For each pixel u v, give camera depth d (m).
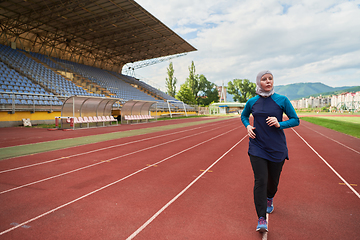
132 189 4.31
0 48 25.34
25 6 22.86
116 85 39.72
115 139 11.80
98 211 3.34
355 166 6.16
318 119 31.69
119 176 5.17
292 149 8.96
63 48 36.12
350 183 4.68
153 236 2.65
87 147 9.19
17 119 18.95
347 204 3.59
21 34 29.67
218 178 5.06
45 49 33.38
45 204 3.59
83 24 27.81
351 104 88.12
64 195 3.97
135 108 27.41
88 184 4.59
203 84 91.94
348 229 2.80
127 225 2.92
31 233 2.72
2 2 21.97
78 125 18.95
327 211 3.34
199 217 3.15
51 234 2.69
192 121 31.41
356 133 14.20
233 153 8.12
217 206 3.53
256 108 2.92
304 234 2.69
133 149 8.81
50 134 13.81
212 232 2.74
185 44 37.34
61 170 5.65
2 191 4.16
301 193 4.12
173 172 5.54
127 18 26.73
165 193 4.11
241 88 100.25
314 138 12.47
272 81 2.87
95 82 35.34
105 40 34.75
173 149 8.90
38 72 25.62
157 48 39.41
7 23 26.58
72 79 32.19
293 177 5.15
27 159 6.90
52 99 22.36
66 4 22.58
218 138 12.62
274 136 2.80
